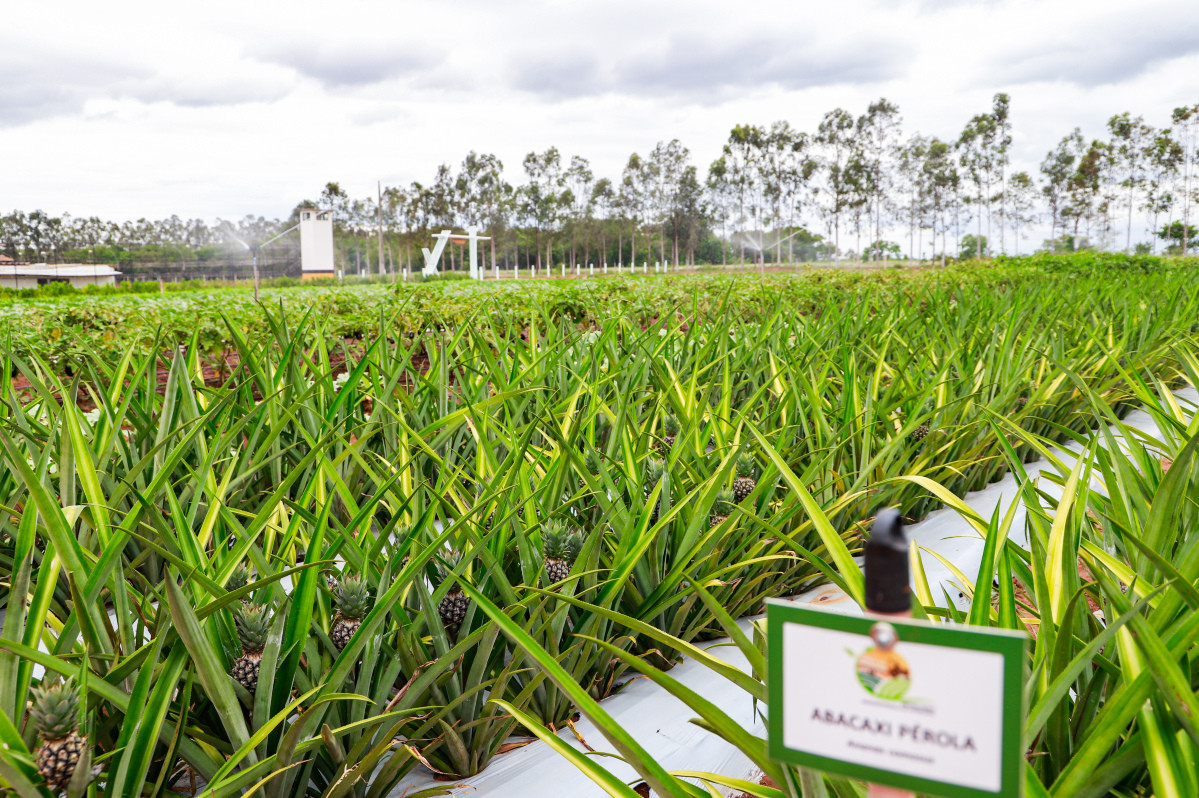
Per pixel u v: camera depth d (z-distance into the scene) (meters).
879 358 4.35
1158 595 1.65
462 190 94.50
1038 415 4.74
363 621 1.71
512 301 9.57
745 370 4.82
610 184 95.31
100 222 131.50
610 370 4.15
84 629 1.59
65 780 1.26
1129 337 6.02
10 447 1.49
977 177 75.00
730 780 1.51
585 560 2.08
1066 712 1.46
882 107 75.88
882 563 0.86
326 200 104.31
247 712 1.65
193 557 1.89
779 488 3.19
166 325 6.80
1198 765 1.23
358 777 1.65
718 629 2.80
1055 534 1.77
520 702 1.91
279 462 3.36
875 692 0.87
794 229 92.62
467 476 2.84
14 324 6.94
